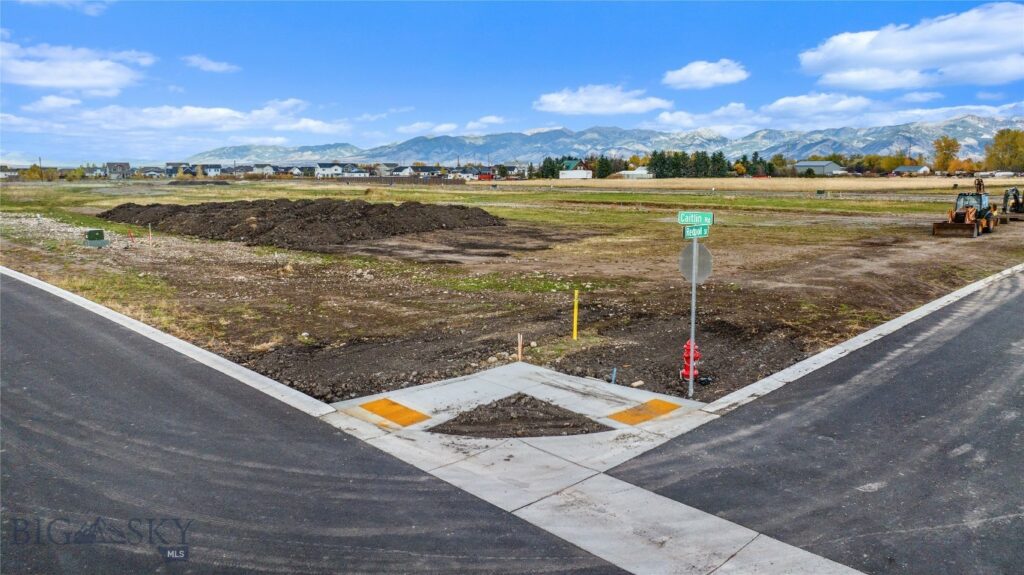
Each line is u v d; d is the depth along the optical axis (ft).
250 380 35.42
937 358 40.11
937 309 55.01
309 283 69.46
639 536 20.26
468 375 36.70
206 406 31.45
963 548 19.58
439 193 305.53
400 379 35.99
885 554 19.27
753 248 101.04
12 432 28.19
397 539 20.04
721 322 50.39
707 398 33.09
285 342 44.21
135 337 44.34
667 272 77.71
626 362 39.34
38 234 115.65
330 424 29.40
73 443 27.09
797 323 50.19
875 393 33.71
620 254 94.27
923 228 133.18
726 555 19.22
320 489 23.24
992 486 23.57
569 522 21.09
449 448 26.91
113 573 18.26
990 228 125.29
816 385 35.01
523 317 52.34
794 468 25.05
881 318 52.03
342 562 18.80
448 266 82.79
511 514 21.59
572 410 31.22
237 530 20.49
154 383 34.78
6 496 22.54
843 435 28.27
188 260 86.79
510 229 130.52
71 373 36.45
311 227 114.83
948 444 27.30
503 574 18.25
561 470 24.90
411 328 48.42
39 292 60.23
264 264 83.97
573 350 41.98
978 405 31.86
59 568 18.43
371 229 118.32
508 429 28.94
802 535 20.31
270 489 23.21
